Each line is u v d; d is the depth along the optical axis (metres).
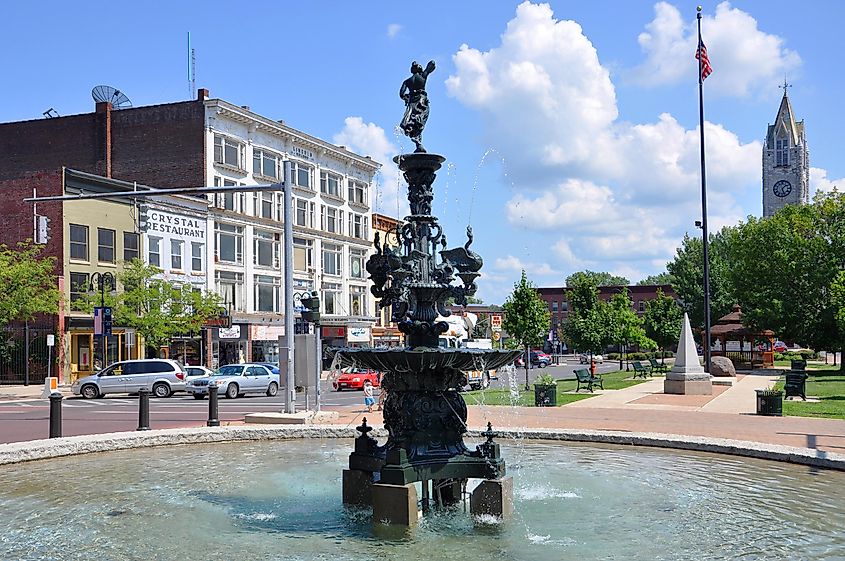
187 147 51.31
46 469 12.93
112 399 33.81
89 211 43.59
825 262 48.75
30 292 38.78
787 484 11.28
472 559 7.60
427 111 10.27
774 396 20.12
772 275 50.31
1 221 43.19
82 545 8.18
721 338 55.72
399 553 7.81
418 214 9.98
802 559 7.62
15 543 8.26
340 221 65.44
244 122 54.34
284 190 20.23
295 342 19.75
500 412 21.88
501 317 50.00
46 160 53.56
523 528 8.79
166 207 48.03
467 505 9.78
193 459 14.02
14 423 21.39
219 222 52.44
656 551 7.88
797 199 151.50
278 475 12.25
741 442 14.29
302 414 19.12
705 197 36.59
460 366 9.44
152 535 8.55
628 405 24.08
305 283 60.31
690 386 29.03
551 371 60.25
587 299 54.53
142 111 52.38
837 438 15.47
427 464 9.18
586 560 7.57
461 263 9.97
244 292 54.34
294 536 8.48
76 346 42.84
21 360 41.88
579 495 10.55
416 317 9.72
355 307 67.06
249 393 37.72
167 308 43.94
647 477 11.89
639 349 87.25
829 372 47.62
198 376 35.19
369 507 9.72
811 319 48.75
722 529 8.73
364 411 23.47
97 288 42.94
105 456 14.39
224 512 9.64
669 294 110.88
